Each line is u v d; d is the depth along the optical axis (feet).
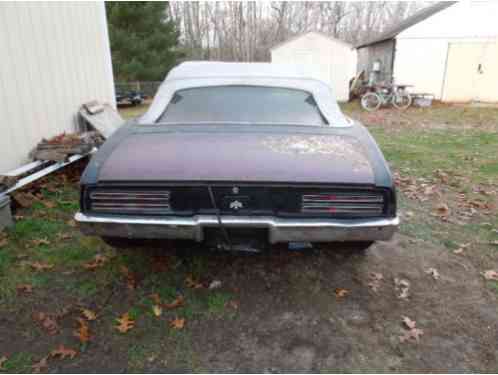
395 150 20.93
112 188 6.39
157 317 6.86
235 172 6.37
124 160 6.73
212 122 8.39
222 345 6.24
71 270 8.23
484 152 20.31
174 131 7.91
